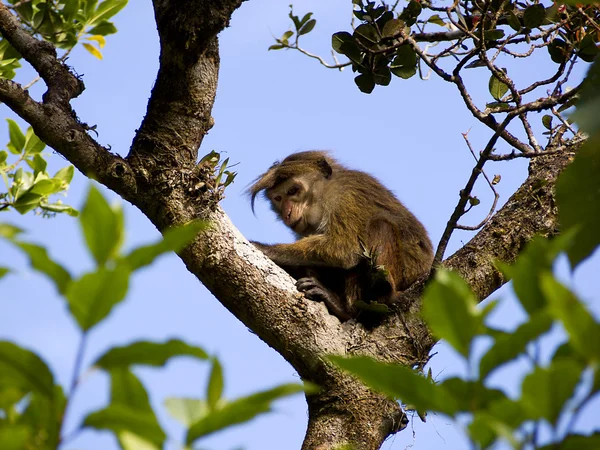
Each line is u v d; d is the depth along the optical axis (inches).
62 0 531.5
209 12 394.3
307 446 420.5
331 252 583.8
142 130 428.5
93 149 417.7
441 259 411.8
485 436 125.7
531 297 133.9
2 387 142.5
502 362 128.1
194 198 426.6
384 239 574.9
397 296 472.4
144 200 426.3
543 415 122.9
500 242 442.9
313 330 442.6
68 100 431.5
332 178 656.4
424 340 446.3
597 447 122.3
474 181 386.6
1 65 479.5
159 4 404.5
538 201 450.3
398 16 511.2
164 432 129.1
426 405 131.0
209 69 421.4
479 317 128.3
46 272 125.9
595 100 130.0
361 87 518.6
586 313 114.8
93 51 557.0
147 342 130.1
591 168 149.1
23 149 509.4
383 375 130.9
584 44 439.5
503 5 445.1
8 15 446.6
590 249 145.6
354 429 421.4
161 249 127.0
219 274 434.0
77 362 126.3
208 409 141.3
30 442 127.3
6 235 130.1
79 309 123.3
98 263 127.3
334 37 509.0
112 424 128.1
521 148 420.8
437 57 434.3
